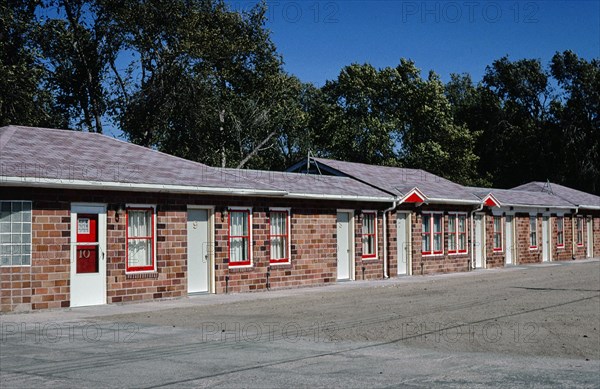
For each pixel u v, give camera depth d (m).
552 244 38.06
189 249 19.70
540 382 8.51
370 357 10.24
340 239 24.91
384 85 54.62
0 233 15.52
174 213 18.94
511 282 23.98
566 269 31.08
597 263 36.28
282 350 10.82
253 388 8.16
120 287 17.58
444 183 32.47
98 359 10.02
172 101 37.28
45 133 19.56
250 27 41.34
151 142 38.22
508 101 67.38
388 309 16.31
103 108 37.22
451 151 54.72
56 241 16.31
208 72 37.75
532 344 11.46
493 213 33.16
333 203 24.17
